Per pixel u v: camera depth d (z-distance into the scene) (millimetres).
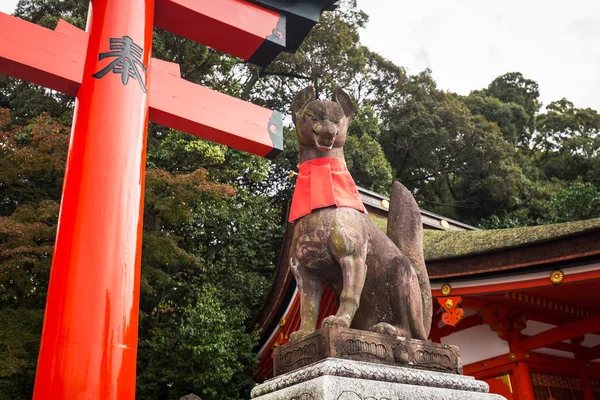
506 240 6746
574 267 6109
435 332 9586
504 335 8344
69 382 3004
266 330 9891
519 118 31719
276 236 14969
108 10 4285
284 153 18906
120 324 3279
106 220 3480
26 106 14562
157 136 15406
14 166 11172
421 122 24859
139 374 10812
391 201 4160
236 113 4973
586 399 9008
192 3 4793
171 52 16250
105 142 3730
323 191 3609
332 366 2838
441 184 27484
